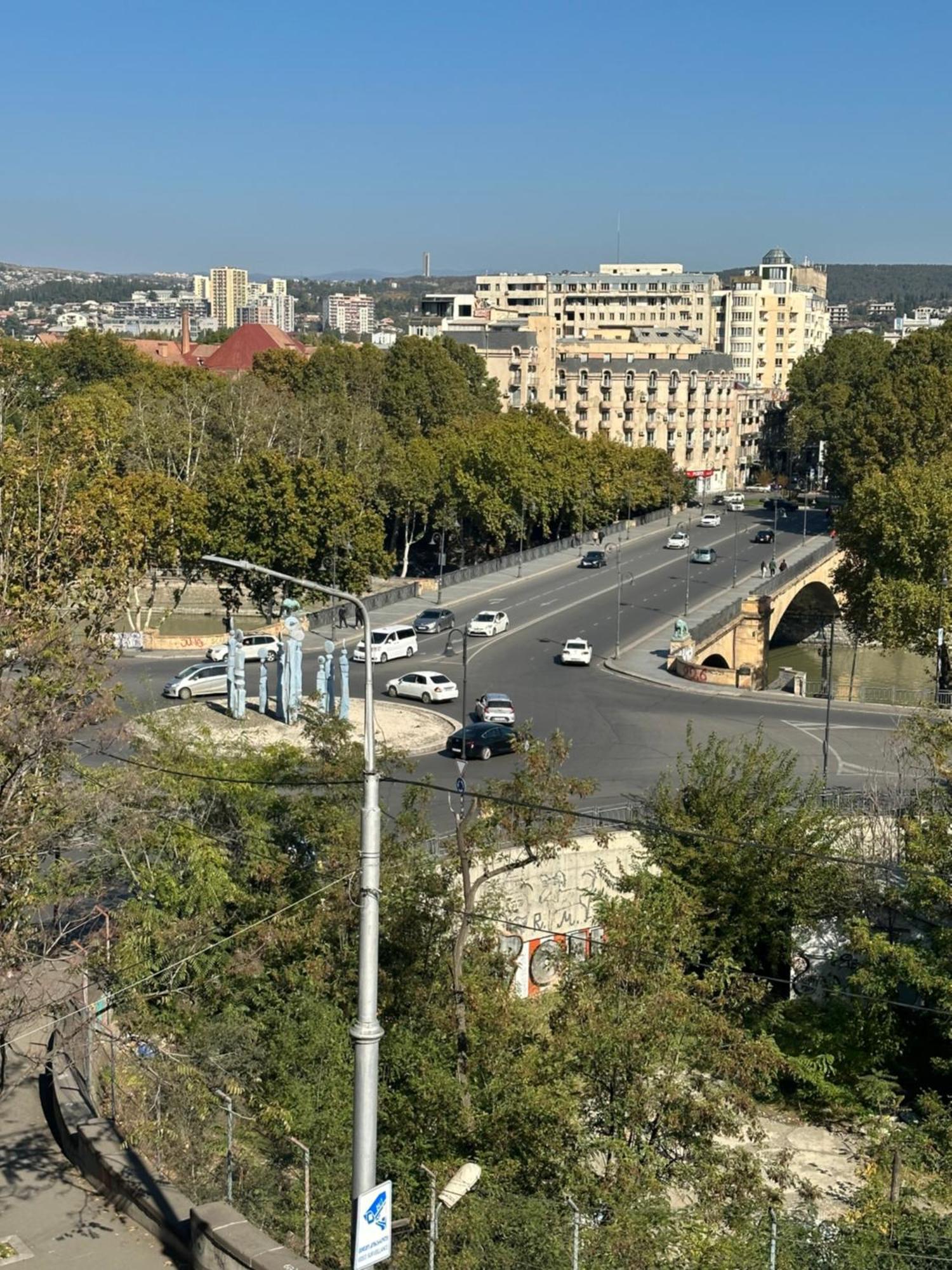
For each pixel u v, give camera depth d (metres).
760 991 32.38
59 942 31.84
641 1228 23.08
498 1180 25.06
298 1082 27.70
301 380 172.75
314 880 34.81
